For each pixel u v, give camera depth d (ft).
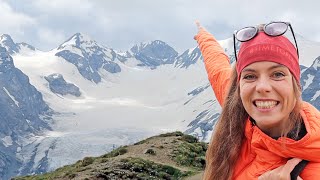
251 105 2.58
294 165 2.39
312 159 2.38
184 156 17.92
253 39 2.60
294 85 2.55
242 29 2.64
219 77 3.23
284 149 2.41
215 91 3.24
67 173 16.34
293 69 2.56
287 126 2.49
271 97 2.50
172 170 16.02
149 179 15.26
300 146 2.36
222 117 2.80
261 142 2.51
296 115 2.50
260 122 2.53
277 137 2.55
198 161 17.81
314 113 2.50
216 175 2.76
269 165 2.52
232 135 2.72
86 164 18.48
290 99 2.51
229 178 2.72
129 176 15.16
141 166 15.88
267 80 2.53
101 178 15.05
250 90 2.57
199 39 3.70
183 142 19.98
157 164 16.28
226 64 3.30
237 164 2.71
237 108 2.74
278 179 2.41
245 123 2.72
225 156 2.74
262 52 2.53
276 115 2.50
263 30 2.62
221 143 2.76
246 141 2.71
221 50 3.46
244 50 2.62
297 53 2.67
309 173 2.36
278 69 2.52
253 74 2.59
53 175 17.94
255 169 2.58
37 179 18.67
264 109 2.52
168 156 17.94
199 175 15.47
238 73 2.72
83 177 15.10
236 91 2.77
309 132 2.37
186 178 15.43
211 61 3.39
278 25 2.55
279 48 2.54
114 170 15.44
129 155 18.07
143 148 18.98
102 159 17.67
